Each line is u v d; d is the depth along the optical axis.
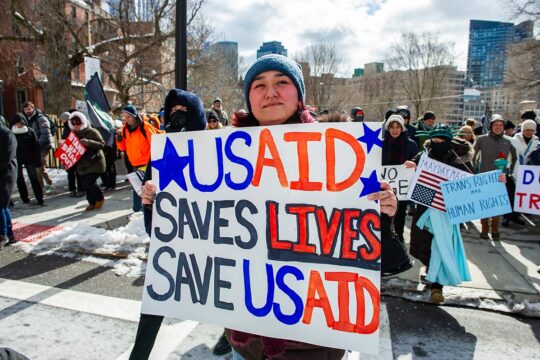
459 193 3.70
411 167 4.71
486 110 22.38
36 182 7.86
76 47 18.38
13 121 7.60
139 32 18.38
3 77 21.05
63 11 17.41
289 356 1.62
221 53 31.45
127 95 18.94
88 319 3.49
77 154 7.09
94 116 8.49
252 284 1.72
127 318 3.51
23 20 17.14
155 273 1.89
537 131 8.86
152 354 2.98
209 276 1.80
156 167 1.95
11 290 4.07
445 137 3.99
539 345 3.16
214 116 7.07
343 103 54.31
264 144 1.74
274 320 1.66
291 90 1.71
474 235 6.38
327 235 1.63
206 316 1.78
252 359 1.67
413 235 4.07
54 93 17.53
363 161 1.60
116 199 8.53
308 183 1.67
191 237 1.85
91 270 4.63
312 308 1.62
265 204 1.74
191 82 21.67
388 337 3.26
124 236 5.48
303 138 1.68
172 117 2.84
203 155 1.86
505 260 5.12
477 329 3.40
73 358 2.91
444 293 4.05
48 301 3.84
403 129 5.60
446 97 50.59
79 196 8.82
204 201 1.85
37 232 6.04
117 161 11.12
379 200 1.57
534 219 7.57
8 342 3.11
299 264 1.65
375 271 1.56
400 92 56.25
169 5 18.06
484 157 6.90
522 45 29.61
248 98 1.80
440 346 3.13
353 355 2.94
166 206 1.92
